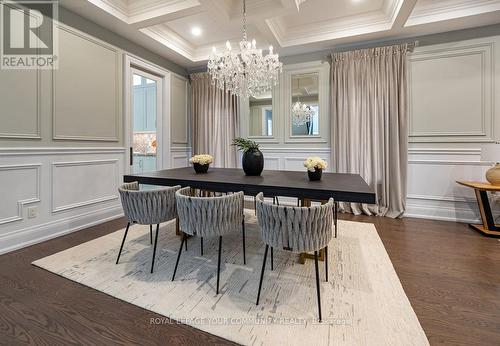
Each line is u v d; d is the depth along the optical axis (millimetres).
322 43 3791
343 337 1323
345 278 1918
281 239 1536
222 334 1356
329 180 2264
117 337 1342
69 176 2941
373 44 3752
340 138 3854
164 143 4484
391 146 3594
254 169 2600
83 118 3070
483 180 3307
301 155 4289
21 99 2482
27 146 2539
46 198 2709
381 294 1705
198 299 1659
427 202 3584
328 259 2236
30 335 1352
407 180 3625
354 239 2713
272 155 4488
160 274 1979
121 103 3598
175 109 4730
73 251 2400
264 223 1606
